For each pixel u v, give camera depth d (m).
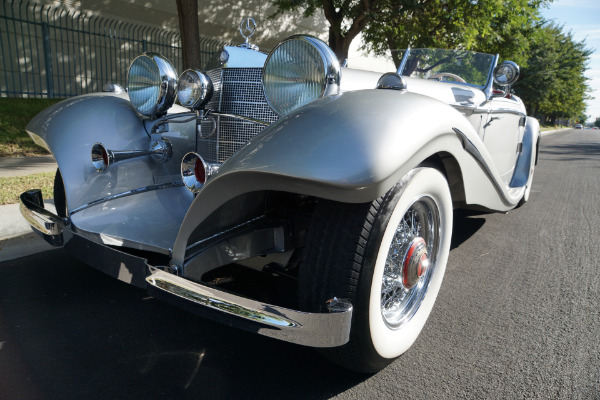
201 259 1.90
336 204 1.70
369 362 1.85
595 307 2.68
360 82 2.80
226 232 1.96
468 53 3.73
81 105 2.77
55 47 11.30
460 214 4.87
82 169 2.54
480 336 2.32
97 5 12.50
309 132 1.57
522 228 4.40
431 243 2.17
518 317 2.54
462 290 2.89
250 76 2.40
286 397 1.80
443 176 2.01
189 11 8.40
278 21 16.64
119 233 2.26
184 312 2.50
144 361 2.02
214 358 2.07
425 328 2.39
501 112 3.65
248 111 2.42
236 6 15.06
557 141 22.83
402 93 1.84
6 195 4.07
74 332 2.25
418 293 2.17
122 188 2.60
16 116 8.34
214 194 1.69
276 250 2.09
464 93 3.25
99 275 2.93
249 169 1.55
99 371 1.94
